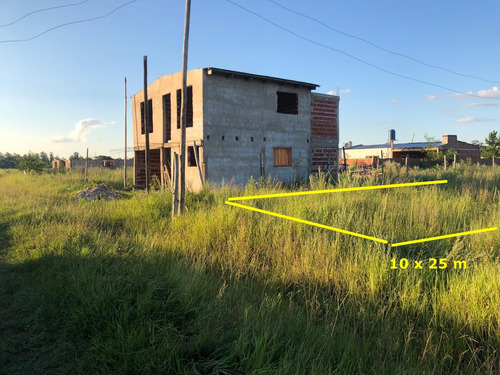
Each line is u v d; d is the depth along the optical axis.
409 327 3.67
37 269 5.62
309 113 20.11
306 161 20.03
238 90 17.45
